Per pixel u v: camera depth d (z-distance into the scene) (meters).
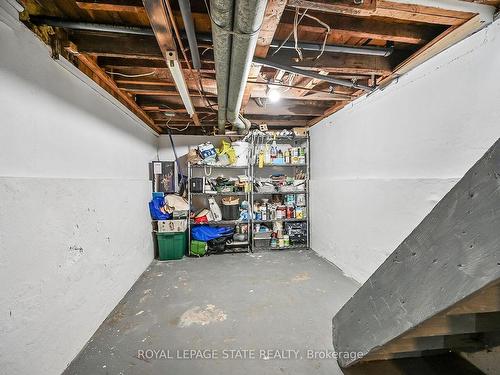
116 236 2.37
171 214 3.75
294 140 4.55
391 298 1.20
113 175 2.48
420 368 1.53
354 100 2.93
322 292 2.54
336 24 1.59
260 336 1.84
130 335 1.86
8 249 1.16
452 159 1.73
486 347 1.51
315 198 4.02
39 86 1.44
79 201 1.76
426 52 1.79
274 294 2.50
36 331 1.31
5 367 1.12
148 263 3.44
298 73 1.99
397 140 2.26
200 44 1.77
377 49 1.84
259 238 4.12
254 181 4.24
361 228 2.77
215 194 4.21
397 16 1.41
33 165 1.38
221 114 2.96
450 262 0.93
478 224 0.84
